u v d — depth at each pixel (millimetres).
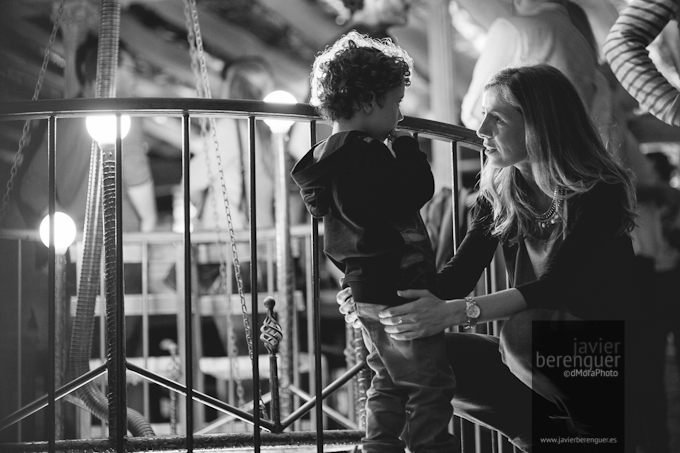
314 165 1856
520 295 1919
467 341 2168
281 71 7133
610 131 3838
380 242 1831
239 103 2127
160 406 5102
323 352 5461
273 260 4715
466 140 2469
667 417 3244
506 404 2170
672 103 2730
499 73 2121
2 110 2041
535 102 2041
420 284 1876
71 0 5156
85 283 2766
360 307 1910
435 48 5871
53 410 2035
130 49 6852
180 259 4504
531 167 2115
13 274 3619
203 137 3896
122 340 2133
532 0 3941
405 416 1901
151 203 5156
